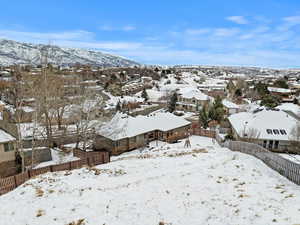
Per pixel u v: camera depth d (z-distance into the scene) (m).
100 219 7.27
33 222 7.43
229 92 83.38
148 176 10.98
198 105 60.50
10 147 20.64
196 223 6.69
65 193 9.24
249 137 25.06
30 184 10.44
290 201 7.44
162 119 33.41
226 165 12.41
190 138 31.03
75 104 26.17
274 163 11.90
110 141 26.53
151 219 7.11
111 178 11.12
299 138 23.98
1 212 8.23
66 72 31.78
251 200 7.72
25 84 21.11
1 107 31.31
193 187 9.30
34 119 20.56
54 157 23.59
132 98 70.31
